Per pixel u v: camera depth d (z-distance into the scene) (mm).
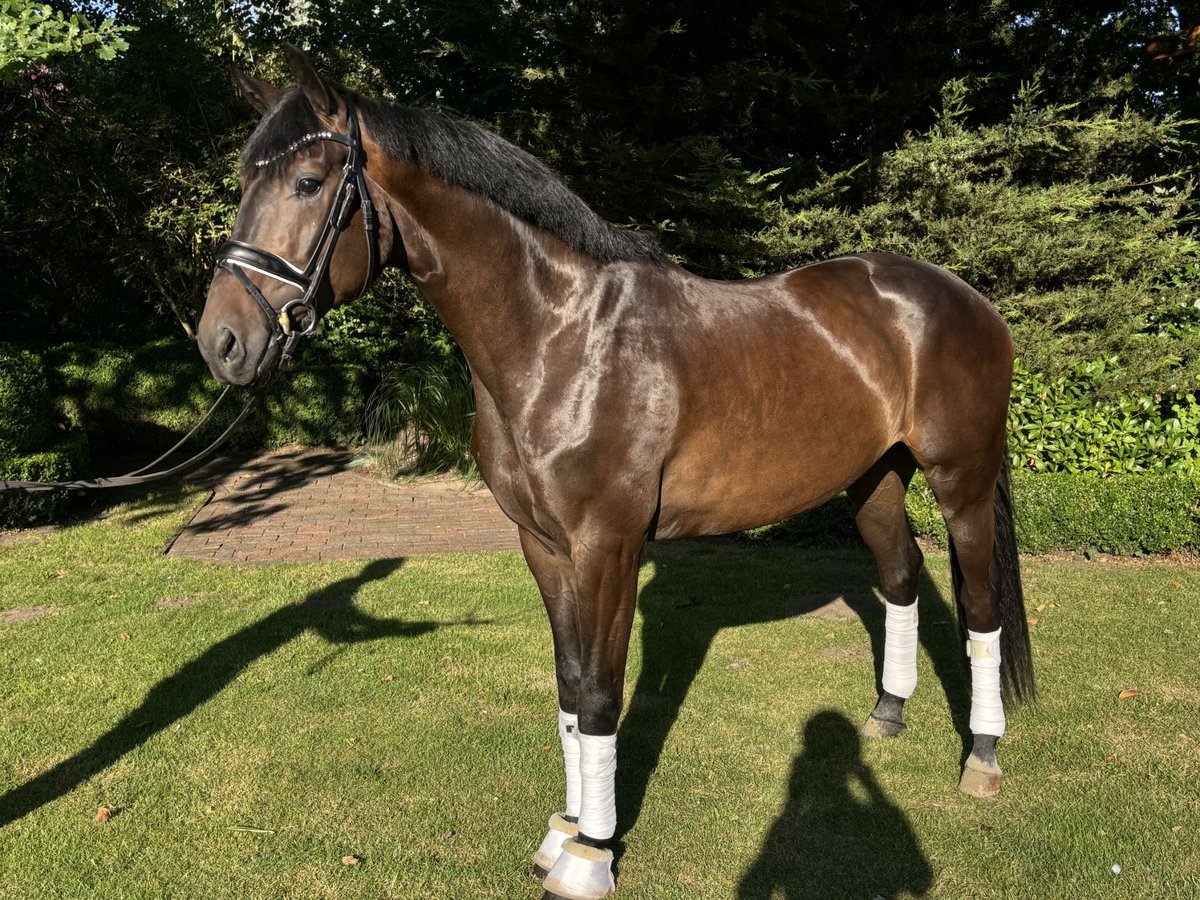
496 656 3801
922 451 2648
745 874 2279
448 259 1975
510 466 2109
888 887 2215
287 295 1801
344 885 2266
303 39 10578
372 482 7879
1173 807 2510
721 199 6453
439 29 9570
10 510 6074
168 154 9359
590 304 2055
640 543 2121
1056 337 6395
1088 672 3451
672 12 6980
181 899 2223
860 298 2576
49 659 3783
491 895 2232
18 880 2305
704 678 3529
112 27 5023
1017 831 2430
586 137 7219
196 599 4633
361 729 3127
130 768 2867
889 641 3049
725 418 2184
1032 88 6410
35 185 9195
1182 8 6320
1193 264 6559
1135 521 4992
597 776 2127
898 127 6836
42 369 6762
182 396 9242
